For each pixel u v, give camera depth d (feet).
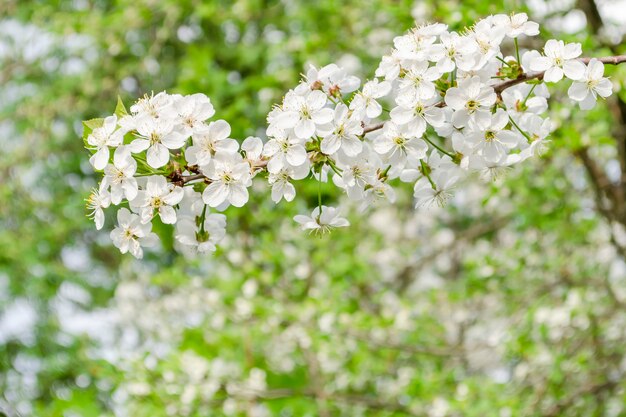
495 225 18.16
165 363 14.60
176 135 5.43
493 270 15.58
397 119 5.55
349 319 14.98
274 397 15.17
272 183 5.59
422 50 5.55
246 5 18.48
